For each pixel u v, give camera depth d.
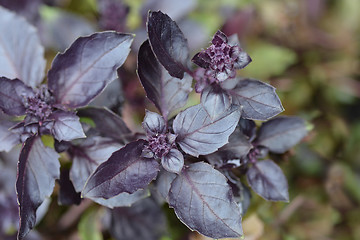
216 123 0.30
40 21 0.44
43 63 0.35
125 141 0.34
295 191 0.46
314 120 0.50
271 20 0.52
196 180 0.30
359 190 0.49
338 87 0.54
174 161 0.30
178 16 0.46
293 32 0.54
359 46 0.55
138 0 0.48
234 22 0.46
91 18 0.47
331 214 0.48
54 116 0.33
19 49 0.35
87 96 0.33
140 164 0.30
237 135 0.31
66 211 0.42
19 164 0.31
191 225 0.29
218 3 0.49
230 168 0.32
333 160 0.49
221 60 0.30
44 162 0.32
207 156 0.32
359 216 0.49
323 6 0.54
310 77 0.53
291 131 0.35
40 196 0.32
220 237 0.29
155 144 0.30
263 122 0.35
